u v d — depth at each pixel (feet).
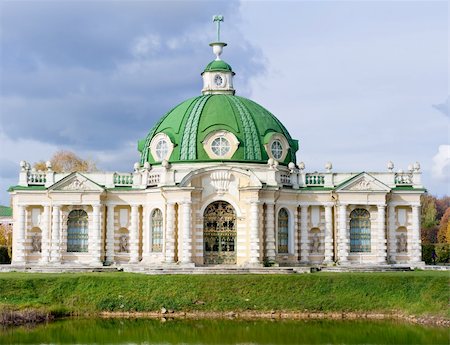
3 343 215.72
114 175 337.52
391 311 253.85
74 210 335.67
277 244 322.75
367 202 327.47
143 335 226.79
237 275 267.59
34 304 254.47
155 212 326.65
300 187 331.98
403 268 307.78
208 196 312.91
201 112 333.42
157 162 332.39
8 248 434.71
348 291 260.01
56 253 330.34
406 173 335.26
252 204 309.63
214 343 213.87
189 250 307.58
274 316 253.65
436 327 236.22
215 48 364.38
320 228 331.57
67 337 223.92
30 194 335.26
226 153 324.39
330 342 214.48
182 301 258.57
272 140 333.21
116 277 268.00
